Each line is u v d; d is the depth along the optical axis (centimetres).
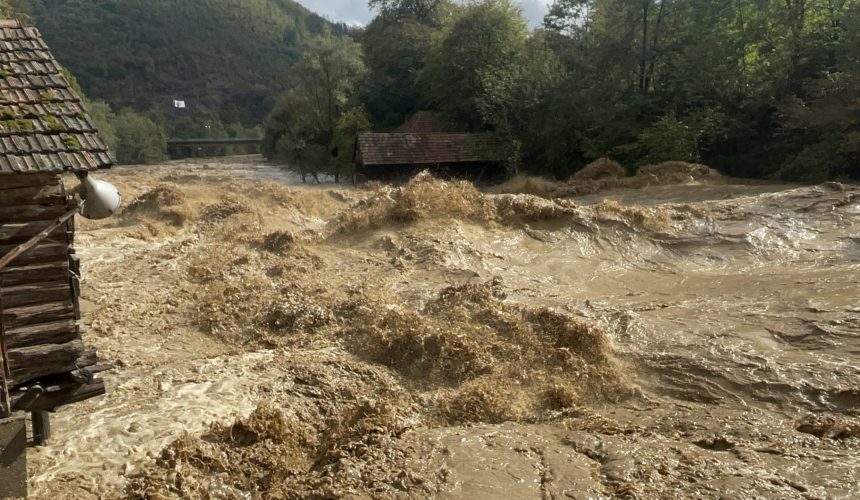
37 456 752
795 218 1536
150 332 1173
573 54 3869
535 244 1576
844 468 568
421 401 866
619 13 3628
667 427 712
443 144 3966
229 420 823
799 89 3002
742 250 1411
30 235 666
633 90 3538
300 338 1108
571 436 705
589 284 1311
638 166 3228
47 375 699
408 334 1014
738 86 3262
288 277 1428
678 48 3428
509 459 649
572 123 3641
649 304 1112
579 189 2775
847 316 926
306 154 4978
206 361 1031
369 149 3850
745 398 768
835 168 2584
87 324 1214
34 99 687
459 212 1733
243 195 2414
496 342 988
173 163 7431
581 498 557
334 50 5372
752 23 3266
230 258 1598
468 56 4491
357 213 1789
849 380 754
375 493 590
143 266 1606
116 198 716
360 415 812
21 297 671
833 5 2997
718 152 3247
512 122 4044
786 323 938
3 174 632
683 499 534
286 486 642
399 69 5616
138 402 881
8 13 5203
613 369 880
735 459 610
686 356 877
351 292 1284
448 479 608
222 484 673
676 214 1634
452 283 1308
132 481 688
